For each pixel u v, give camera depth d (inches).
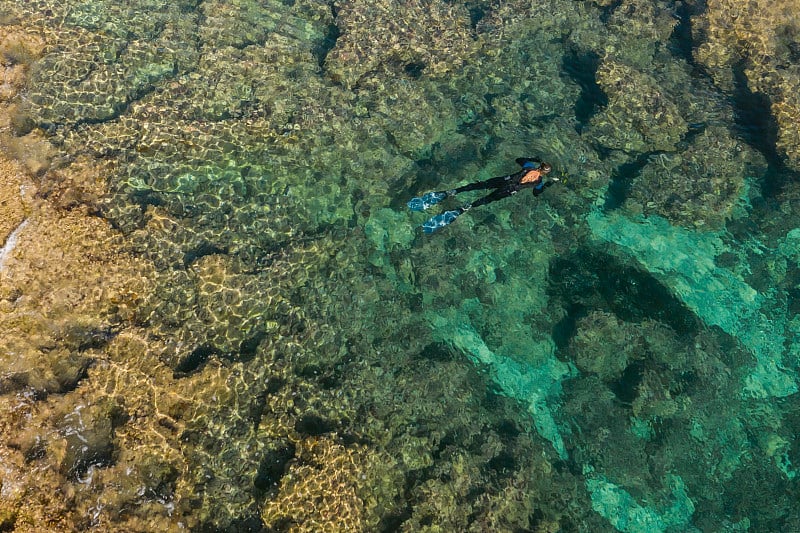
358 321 413.4
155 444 327.0
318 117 490.6
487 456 366.9
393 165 489.4
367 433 357.7
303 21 589.9
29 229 378.0
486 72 557.6
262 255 420.2
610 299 439.8
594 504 367.9
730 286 458.3
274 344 380.2
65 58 475.2
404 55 553.9
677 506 372.8
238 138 466.9
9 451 306.3
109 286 369.7
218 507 320.5
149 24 535.5
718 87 557.6
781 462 388.5
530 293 446.9
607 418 395.9
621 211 489.4
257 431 346.6
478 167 496.4
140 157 440.1
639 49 583.2
